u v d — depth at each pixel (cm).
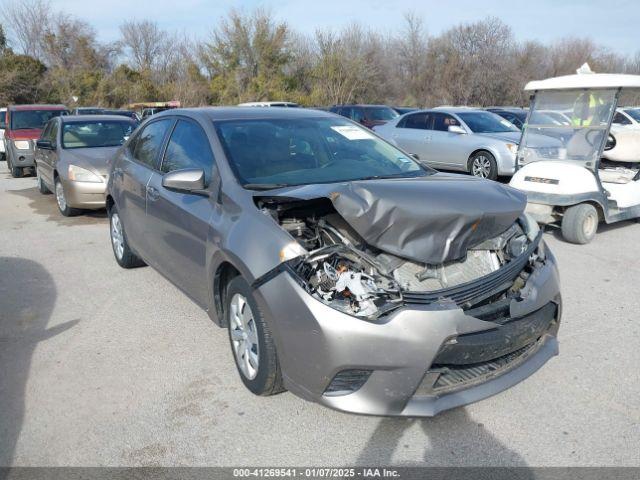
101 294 521
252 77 3825
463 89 3972
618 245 684
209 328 443
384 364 275
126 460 289
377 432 308
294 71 3897
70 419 324
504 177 1274
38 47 4900
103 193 827
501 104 4000
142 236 491
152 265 489
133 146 536
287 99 3653
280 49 3806
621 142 735
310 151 414
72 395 349
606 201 678
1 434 311
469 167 1212
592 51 4678
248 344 337
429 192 317
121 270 589
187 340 422
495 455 288
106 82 3869
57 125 970
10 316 472
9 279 568
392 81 4172
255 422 318
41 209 950
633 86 625
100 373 375
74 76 3906
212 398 343
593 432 306
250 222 326
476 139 1190
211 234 356
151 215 457
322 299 283
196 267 388
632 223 808
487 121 1275
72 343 420
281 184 367
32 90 3644
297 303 288
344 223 335
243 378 347
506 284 319
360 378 284
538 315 323
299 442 300
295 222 332
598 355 393
